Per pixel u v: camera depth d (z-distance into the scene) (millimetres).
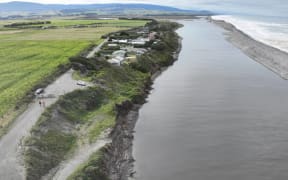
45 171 34188
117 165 38031
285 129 47562
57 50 97500
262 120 50938
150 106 58531
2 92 56094
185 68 88562
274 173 36188
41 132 40750
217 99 61438
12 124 42375
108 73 67000
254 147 42219
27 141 37906
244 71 84062
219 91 66438
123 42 110500
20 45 109938
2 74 69125
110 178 35000
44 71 69875
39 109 46938
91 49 98812
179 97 63219
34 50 98875
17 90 56375
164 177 35844
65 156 37688
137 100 59938
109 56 84938
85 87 57688
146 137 45938
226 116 52844
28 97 52219
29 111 46500
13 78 65250
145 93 65500
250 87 69188
